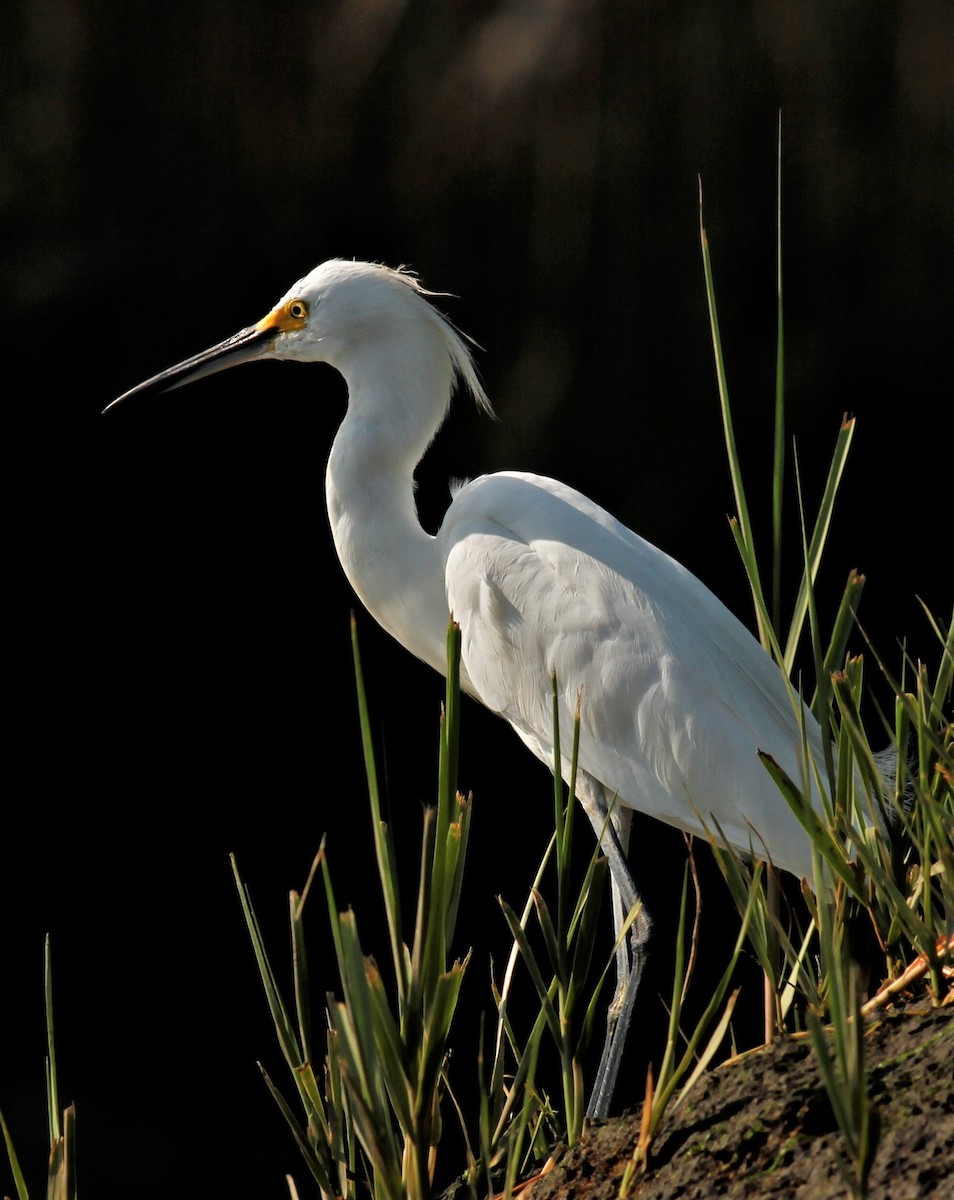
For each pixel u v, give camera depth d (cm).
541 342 1284
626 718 442
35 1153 897
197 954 1143
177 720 1249
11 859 1170
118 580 1260
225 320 1272
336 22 1269
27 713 1214
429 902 285
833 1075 238
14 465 1237
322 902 1164
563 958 322
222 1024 1077
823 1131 276
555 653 457
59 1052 1027
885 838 357
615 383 1288
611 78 1270
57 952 1121
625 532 474
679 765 431
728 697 431
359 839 1221
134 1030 1069
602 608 450
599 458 1278
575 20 1259
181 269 1264
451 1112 899
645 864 1144
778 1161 272
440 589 512
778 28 1272
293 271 1283
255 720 1262
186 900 1182
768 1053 309
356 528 514
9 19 1227
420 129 1281
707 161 1280
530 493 486
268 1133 954
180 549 1276
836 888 333
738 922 1070
